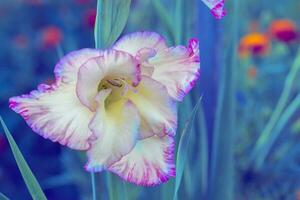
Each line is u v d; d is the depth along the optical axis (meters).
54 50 1.71
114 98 0.53
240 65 1.29
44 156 1.55
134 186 0.72
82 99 0.51
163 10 0.80
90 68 0.51
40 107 0.51
